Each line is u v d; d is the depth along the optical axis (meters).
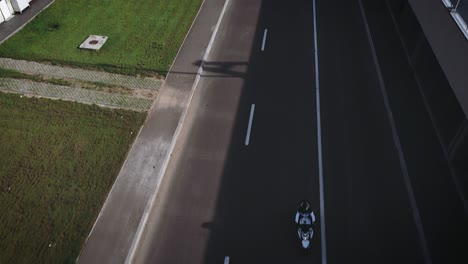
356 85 18.44
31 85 18.05
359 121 16.70
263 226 13.15
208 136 16.16
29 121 16.31
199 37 21.33
